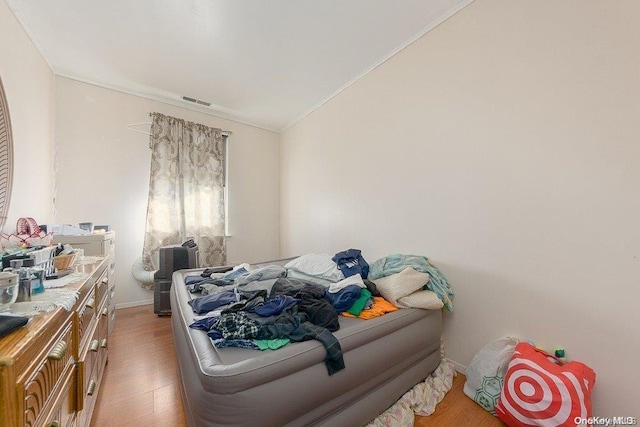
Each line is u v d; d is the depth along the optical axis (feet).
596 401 3.77
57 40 6.65
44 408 2.19
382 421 3.95
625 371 3.57
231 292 4.97
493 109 4.98
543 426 3.45
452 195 5.68
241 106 10.65
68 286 3.26
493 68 4.98
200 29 6.33
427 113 6.20
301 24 6.14
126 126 9.34
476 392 4.52
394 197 7.10
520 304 4.62
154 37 6.61
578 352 3.97
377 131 7.63
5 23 5.22
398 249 6.98
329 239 9.80
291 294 4.70
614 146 3.68
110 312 6.95
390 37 6.53
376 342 4.00
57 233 6.01
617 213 3.66
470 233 5.36
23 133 5.86
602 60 3.78
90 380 3.80
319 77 8.45
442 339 5.81
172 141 9.99
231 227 11.98
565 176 4.12
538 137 4.40
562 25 4.14
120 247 9.23
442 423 4.06
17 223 5.11
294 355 3.13
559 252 4.18
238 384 2.68
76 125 8.45
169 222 9.81
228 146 11.87
